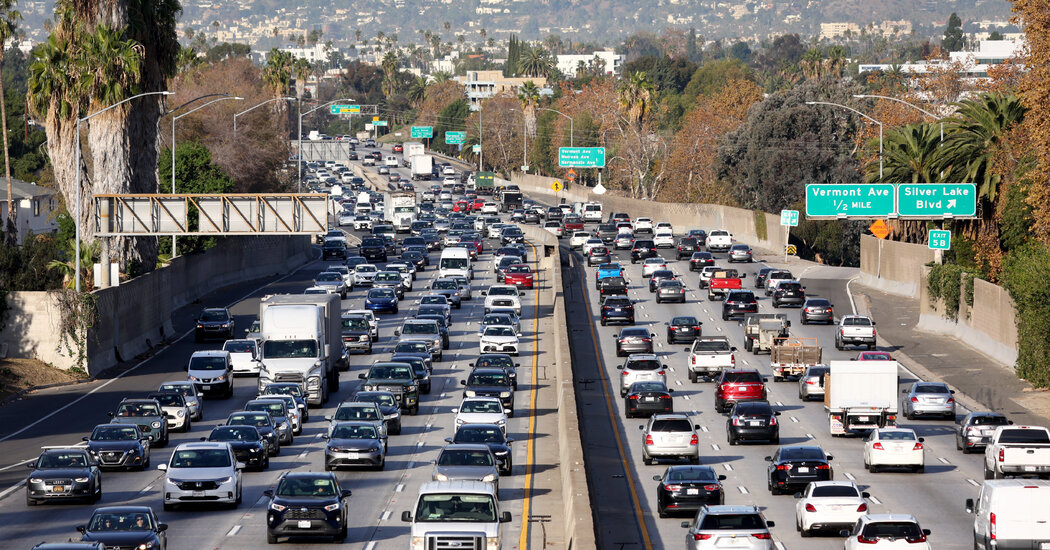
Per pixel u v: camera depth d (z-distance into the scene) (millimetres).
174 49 176125
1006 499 60312
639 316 179500
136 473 89062
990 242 182375
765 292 198750
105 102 163750
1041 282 126750
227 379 124812
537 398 124875
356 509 77188
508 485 85812
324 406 120188
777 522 73438
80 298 134875
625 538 71062
